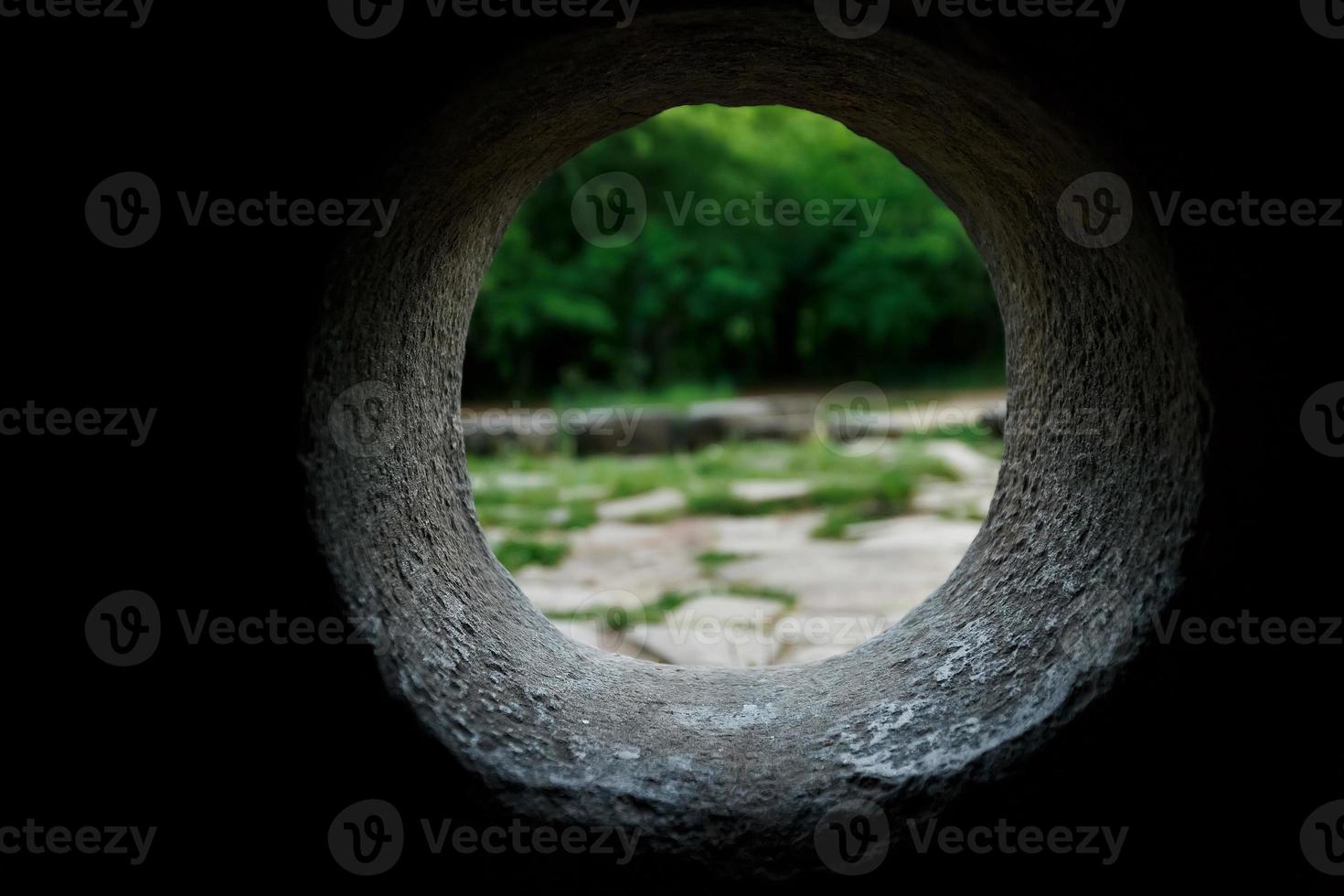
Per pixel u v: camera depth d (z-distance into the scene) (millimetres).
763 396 17047
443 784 1817
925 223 18734
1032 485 2496
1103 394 2139
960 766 1830
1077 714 1768
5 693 1800
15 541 1751
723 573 6074
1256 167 1608
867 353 20484
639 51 1814
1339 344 1642
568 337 18172
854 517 7609
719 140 17031
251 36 1590
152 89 1623
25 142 1653
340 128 1614
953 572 2816
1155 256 1675
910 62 1770
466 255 2449
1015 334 2678
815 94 2316
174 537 1730
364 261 1811
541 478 9773
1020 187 2145
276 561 1725
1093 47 1571
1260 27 1566
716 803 1906
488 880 1841
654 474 9773
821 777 1957
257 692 1775
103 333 1689
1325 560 1685
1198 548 1689
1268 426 1652
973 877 1812
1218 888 1780
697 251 17953
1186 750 1735
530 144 2217
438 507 2475
